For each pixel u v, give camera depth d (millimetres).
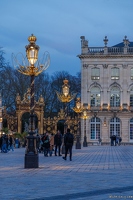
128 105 97750
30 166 26656
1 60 83375
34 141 26906
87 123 96750
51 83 121812
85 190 16375
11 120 66250
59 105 116188
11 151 53906
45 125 66688
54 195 15242
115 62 98625
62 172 23672
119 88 98250
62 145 47188
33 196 15047
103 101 97938
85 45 99062
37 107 66125
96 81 98500
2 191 16297
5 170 25141
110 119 97312
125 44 98875
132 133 97062
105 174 22297
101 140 96125
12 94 101812
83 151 53688
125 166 27922
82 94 98375
